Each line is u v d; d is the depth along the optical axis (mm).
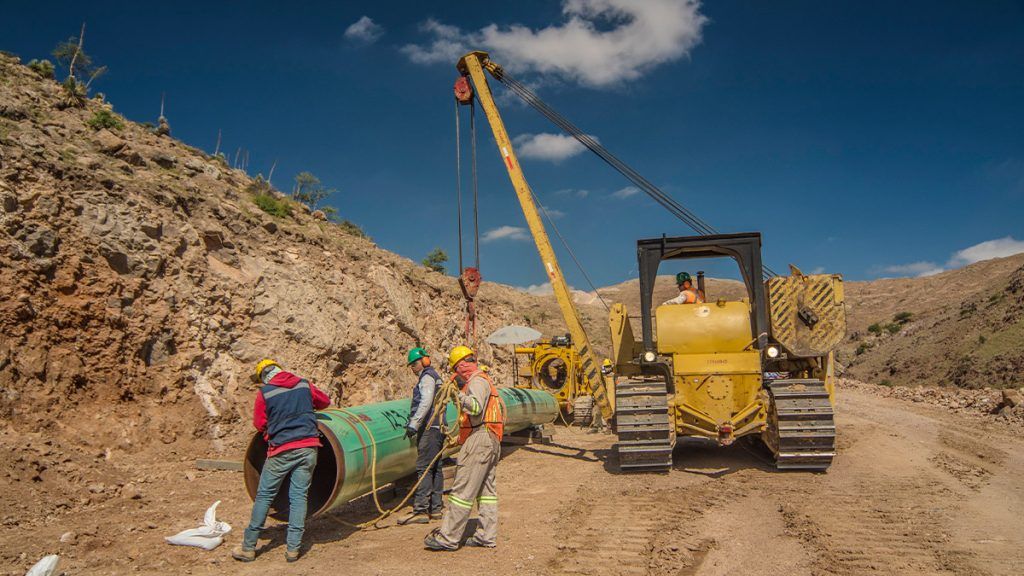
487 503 6262
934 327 63719
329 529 6957
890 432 13430
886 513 7242
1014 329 48469
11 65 17297
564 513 7527
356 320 16047
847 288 114250
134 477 8383
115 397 9695
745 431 9977
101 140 14461
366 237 25719
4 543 5742
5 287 9023
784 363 11141
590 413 17250
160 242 12008
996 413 16344
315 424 6148
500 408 6355
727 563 5699
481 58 13148
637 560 5781
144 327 10594
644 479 9453
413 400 7562
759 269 10508
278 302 13648
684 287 11398
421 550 6141
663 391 9992
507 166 12938
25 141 11586
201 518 7109
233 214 15281
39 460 7680
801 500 7926
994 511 7301
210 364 11430
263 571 5520
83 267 10219
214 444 10289
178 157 18094
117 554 5801
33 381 8789
